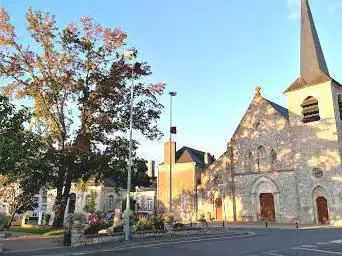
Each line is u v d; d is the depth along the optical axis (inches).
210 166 1800.0
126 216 756.6
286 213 1499.8
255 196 1611.7
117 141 1079.6
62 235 836.6
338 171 1374.3
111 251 597.0
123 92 1101.7
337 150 1393.9
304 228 1192.8
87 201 2142.0
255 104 1696.6
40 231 930.7
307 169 1460.4
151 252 581.3
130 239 754.2
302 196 1453.0
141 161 1106.7
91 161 1006.4
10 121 768.3
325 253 554.6
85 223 744.3
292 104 1562.5
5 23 1010.7
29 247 631.2
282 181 1537.9
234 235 911.7
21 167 886.4
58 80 1026.1
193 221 1642.5
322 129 1451.8
